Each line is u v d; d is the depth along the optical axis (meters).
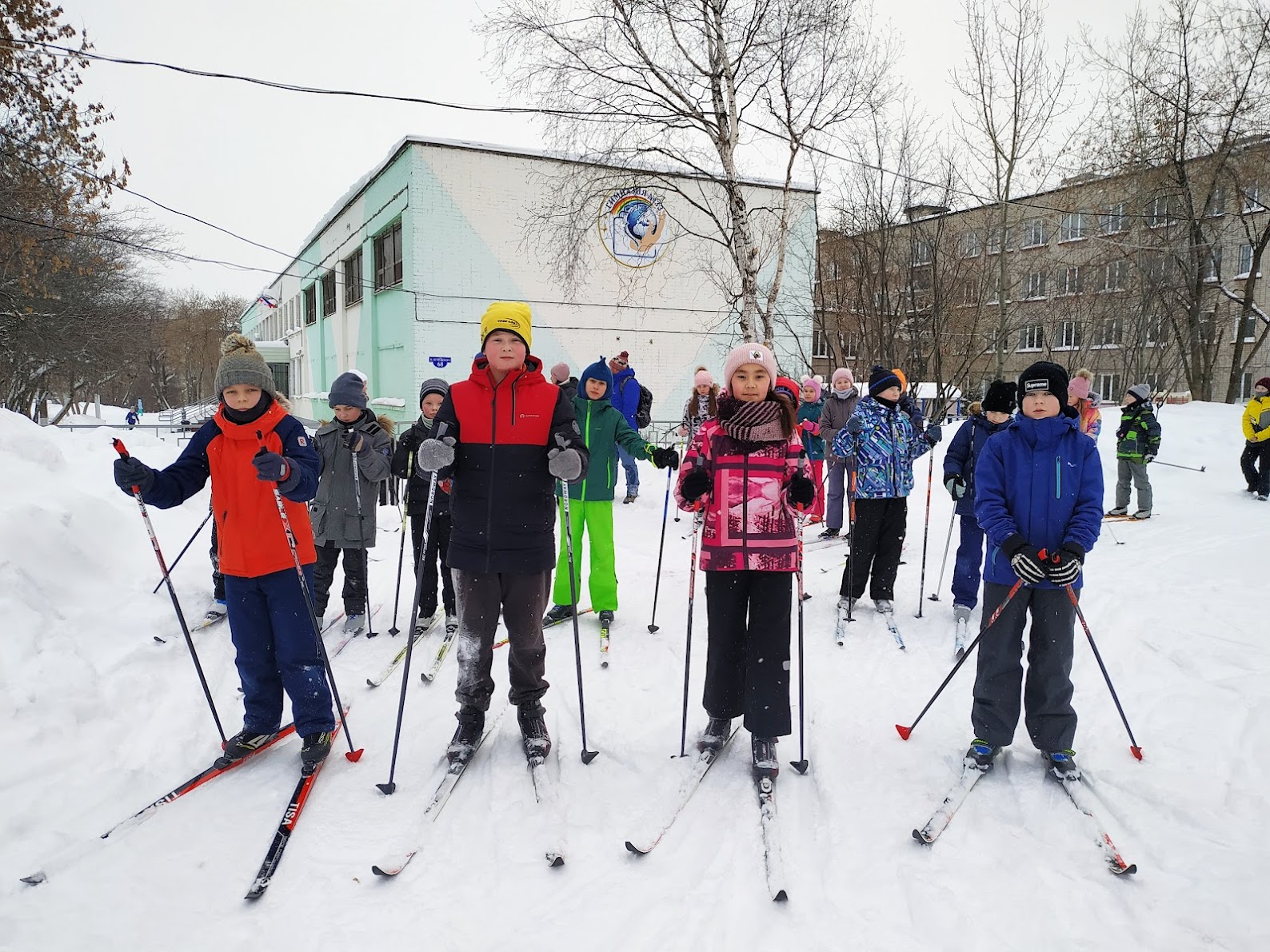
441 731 3.39
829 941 2.07
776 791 2.88
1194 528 8.12
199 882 2.30
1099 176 18.02
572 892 2.28
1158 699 3.66
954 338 17.41
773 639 2.95
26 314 17.98
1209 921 2.10
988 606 3.01
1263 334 17.95
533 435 2.95
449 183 15.91
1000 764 3.06
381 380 19.55
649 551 7.30
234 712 3.50
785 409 2.91
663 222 17.80
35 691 3.18
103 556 4.96
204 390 60.88
